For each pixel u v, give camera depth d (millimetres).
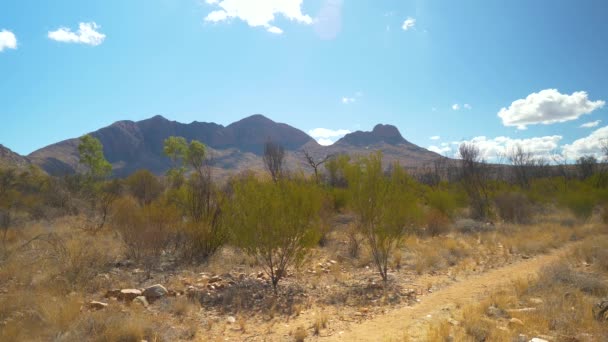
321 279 9984
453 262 11867
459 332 5742
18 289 7348
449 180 35531
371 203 9961
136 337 5578
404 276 10336
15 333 5398
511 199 21844
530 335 5566
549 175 38469
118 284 8562
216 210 12023
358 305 7789
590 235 16031
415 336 5832
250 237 8852
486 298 7734
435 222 17531
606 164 31219
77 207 23172
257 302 7871
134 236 10914
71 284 7996
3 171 22578
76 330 5574
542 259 12117
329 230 15750
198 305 7352
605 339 5281
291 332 6211
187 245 11969
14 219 15273
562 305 6707
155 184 26438
